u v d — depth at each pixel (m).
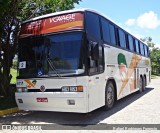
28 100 8.09
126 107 10.44
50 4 11.73
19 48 8.60
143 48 17.27
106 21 9.73
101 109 9.72
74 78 7.38
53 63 7.77
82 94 7.27
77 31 7.65
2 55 11.77
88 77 7.48
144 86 17.00
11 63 12.07
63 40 7.80
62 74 7.54
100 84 8.52
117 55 10.72
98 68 8.34
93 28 8.28
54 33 7.99
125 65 12.05
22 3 11.16
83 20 7.69
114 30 10.70
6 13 10.32
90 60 7.66
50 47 7.95
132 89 13.51
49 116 8.77
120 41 11.45
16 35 11.49
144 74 17.12
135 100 12.61
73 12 7.88
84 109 7.35
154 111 9.51
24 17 11.66
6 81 11.95
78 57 7.48
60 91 7.54
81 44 7.52
